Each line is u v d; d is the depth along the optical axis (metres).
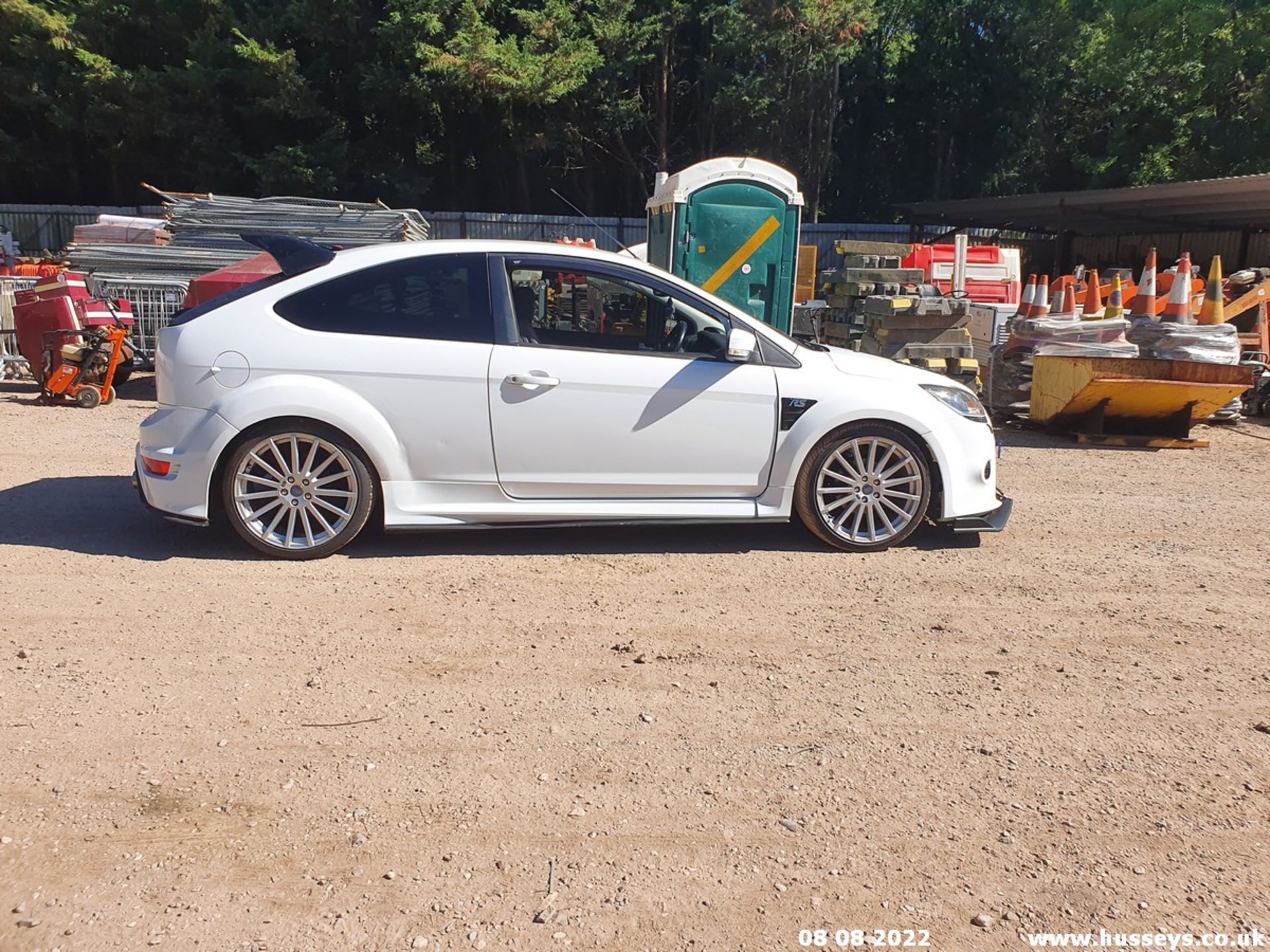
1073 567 5.82
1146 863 2.99
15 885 2.75
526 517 5.60
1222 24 28.20
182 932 2.59
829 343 13.17
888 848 3.03
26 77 28.80
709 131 31.42
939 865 2.96
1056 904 2.80
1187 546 6.38
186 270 14.03
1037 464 9.13
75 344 11.16
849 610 4.99
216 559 5.49
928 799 3.29
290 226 14.73
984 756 3.58
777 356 5.81
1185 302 10.30
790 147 30.77
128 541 5.79
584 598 5.04
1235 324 12.87
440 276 5.58
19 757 3.38
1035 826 3.16
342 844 2.96
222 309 5.43
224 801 3.17
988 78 33.12
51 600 4.80
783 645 4.51
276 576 5.24
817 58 28.84
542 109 29.42
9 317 13.08
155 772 3.32
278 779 3.30
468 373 5.44
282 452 5.41
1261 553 6.25
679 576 5.42
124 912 2.66
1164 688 4.19
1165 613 5.09
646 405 5.60
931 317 10.76
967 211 26.11
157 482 5.41
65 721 3.63
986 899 2.81
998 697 4.05
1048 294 11.78
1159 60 29.33
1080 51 32.19
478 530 6.20
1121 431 10.52
